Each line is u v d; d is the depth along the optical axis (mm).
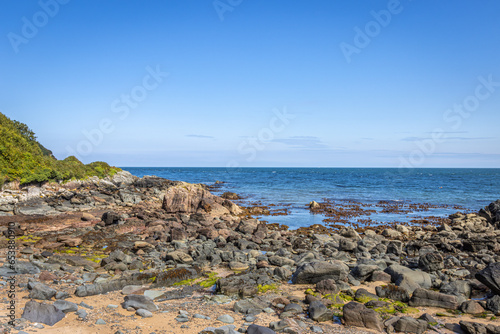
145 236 24891
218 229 27719
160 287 13859
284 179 121688
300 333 9797
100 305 11172
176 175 156000
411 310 11859
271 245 24156
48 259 16516
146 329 9477
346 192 70250
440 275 16312
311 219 38219
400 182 103312
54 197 39375
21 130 50750
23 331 8289
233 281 13562
